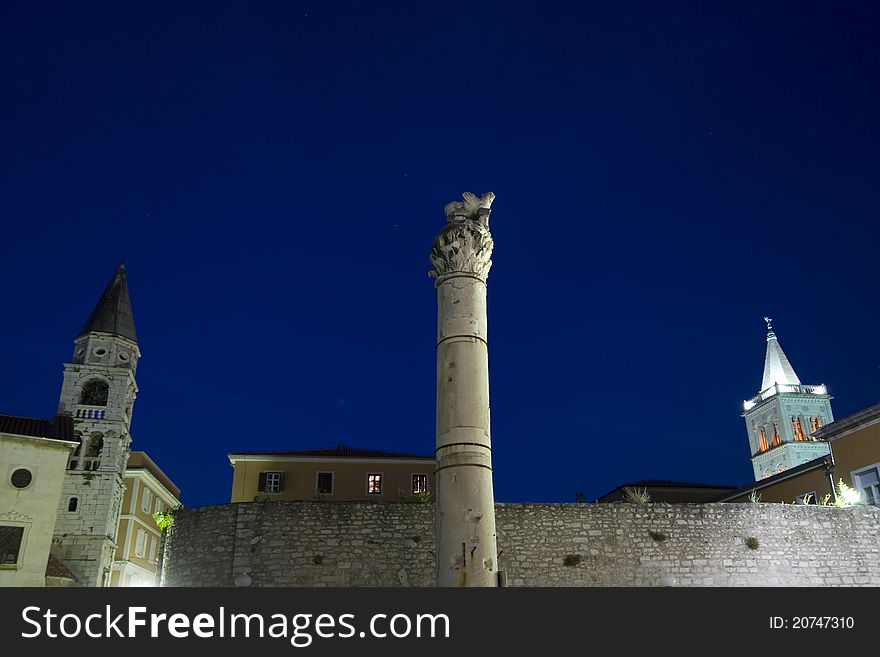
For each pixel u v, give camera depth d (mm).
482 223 14523
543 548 25906
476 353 13430
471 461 12539
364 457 47875
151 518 65875
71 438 42531
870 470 32844
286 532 25875
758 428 80062
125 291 62594
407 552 25719
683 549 26297
